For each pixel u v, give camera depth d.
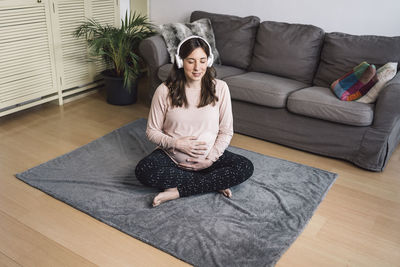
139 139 2.82
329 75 2.93
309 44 3.01
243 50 3.30
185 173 2.10
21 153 2.56
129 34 3.34
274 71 3.13
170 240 1.79
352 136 2.53
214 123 2.14
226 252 1.73
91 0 3.44
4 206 2.00
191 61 1.94
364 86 2.50
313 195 2.20
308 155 2.72
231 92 2.87
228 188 2.14
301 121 2.69
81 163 2.45
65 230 1.85
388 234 1.92
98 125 3.05
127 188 2.20
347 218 2.03
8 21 2.83
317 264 1.70
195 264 1.65
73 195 2.11
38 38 3.08
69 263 1.65
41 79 3.20
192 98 2.10
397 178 2.45
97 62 3.70
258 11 3.42
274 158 2.62
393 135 2.51
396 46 2.72
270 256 1.71
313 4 3.15
